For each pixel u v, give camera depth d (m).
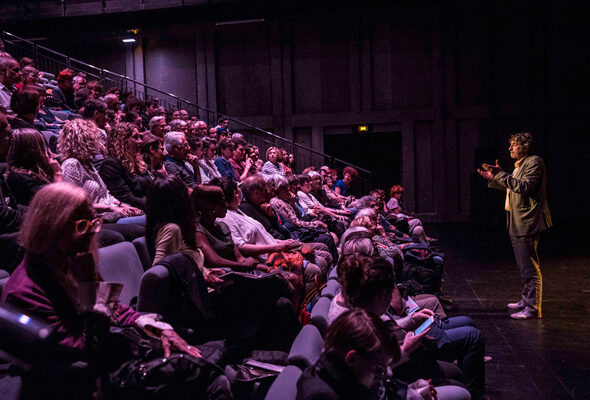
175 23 16.20
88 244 1.93
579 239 12.14
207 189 3.64
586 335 5.54
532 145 6.43
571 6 15.02
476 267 9.16
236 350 3.06
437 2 15.60
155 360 2.10
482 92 15.65
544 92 15.31
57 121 6.98
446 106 15.81
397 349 1.90
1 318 1.67
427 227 15.13
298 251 4.39
